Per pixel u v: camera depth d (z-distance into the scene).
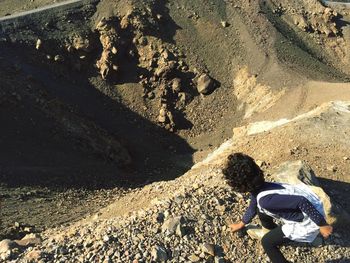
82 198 23.80
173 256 7.36
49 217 19.42
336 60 51.47
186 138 41.69
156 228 7.91
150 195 13.63
